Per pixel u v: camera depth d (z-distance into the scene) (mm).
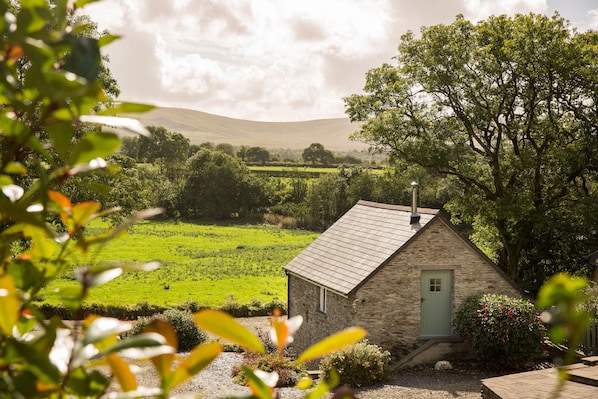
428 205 58156
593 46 27891
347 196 73312
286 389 15430
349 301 20375
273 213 81000
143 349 928
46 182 1017
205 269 49812
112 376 1007
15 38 812
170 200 80062
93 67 819
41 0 858
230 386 17578
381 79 31125
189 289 42062
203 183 80688
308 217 75125
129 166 27359
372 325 20328
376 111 31125
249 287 43281
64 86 804
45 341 1012
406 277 20562
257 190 81375
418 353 20156
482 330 19453
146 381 10008
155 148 106750
